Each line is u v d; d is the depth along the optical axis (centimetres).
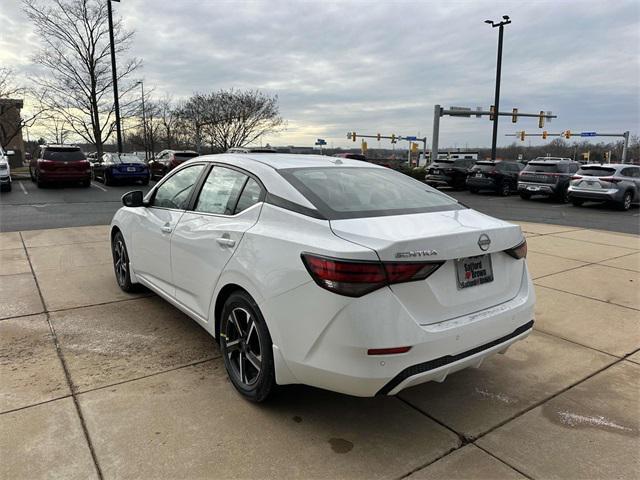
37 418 283
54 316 447
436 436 279
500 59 2698
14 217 1127
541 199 1964
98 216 1153
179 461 250
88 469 242
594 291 564
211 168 379
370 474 245
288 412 298
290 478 241
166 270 402
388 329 239
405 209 303
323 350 249
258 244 288
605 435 284
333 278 241
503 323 287
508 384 344
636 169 1648
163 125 3966
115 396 310
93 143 2858
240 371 313
